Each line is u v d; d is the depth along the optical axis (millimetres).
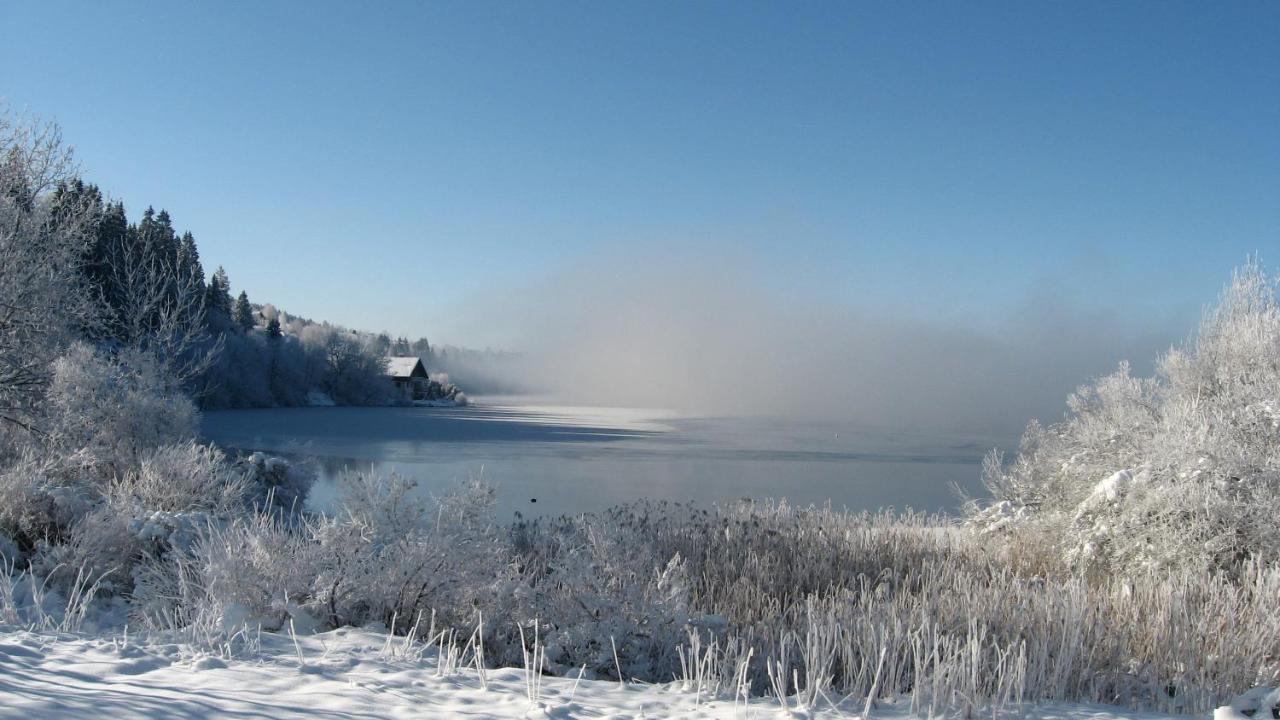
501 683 4531
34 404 13430
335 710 3734
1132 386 12977
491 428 57312
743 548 10258
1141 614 6547
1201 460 8961
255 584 5988
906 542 11414
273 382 90000
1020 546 10883
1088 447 11773
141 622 6340
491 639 5930
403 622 6102
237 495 10602
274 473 17609
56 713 3240
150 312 18766
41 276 12742
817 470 31859
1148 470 9430
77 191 14125
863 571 9594
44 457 12477
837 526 12398
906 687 5285
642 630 5992
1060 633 5758
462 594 6141
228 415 66750
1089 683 5414
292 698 3875
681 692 4734
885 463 35719
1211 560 8305
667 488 24203
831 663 5340
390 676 4430
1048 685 5238
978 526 12828
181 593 6555
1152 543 8852
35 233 12961
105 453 13250
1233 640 5715
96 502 9891
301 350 99688
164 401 15469
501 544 6723
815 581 9117
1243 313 12625
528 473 27422
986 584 8750
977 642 4863
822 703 4699
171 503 9633
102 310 15086
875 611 6586
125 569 7844
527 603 6145
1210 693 5133
